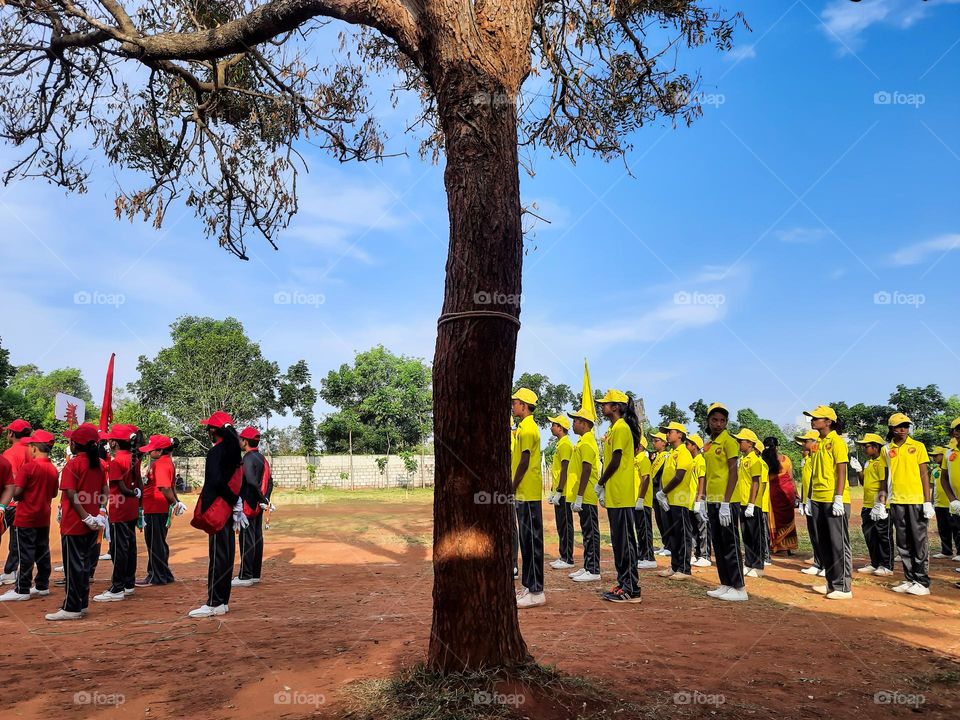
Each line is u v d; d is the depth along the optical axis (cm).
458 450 400
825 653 520
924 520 817
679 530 952
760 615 671
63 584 938
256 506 903
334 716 369
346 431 5212
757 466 991
